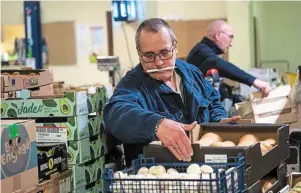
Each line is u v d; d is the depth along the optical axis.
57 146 2.40
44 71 2.94
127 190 1.83
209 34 4.77
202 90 2.85
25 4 6.96
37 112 2.55
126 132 2.21
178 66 2.79
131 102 2.43
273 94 3.63
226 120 2.58
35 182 2.17
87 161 2.60
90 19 8.23
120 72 5.12
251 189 1.95
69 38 8.33
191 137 2.23
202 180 1.75
